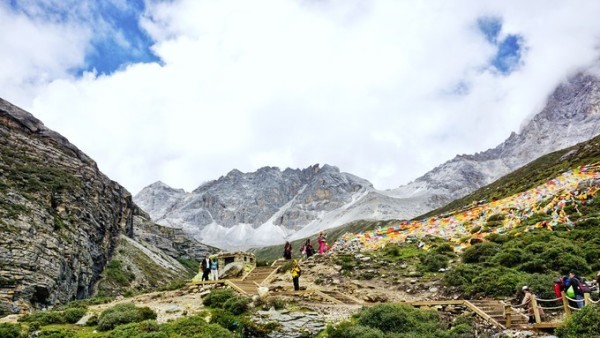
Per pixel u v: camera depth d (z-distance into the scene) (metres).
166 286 44.53
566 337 19.55
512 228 46.03
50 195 104.81
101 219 131.00
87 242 109.12
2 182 92.62
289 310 27.06
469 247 39.06
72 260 94.62
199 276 48.84
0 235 78.75
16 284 73.75
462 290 30.98
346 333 22.48
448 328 23.86
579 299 22.66
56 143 134.62
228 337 23.33
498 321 23.22
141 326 24.55
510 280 29.02
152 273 148.38
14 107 130.25
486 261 35.59
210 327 24.44
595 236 37.12
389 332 22.97
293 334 23.47
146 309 28.55
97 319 28.62
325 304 29.27
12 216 84.38
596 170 56.78
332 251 49.66
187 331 23.86
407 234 52.28
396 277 36.97
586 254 33.44
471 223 52.25
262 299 29.44
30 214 89.25
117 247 146.88
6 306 69.19
